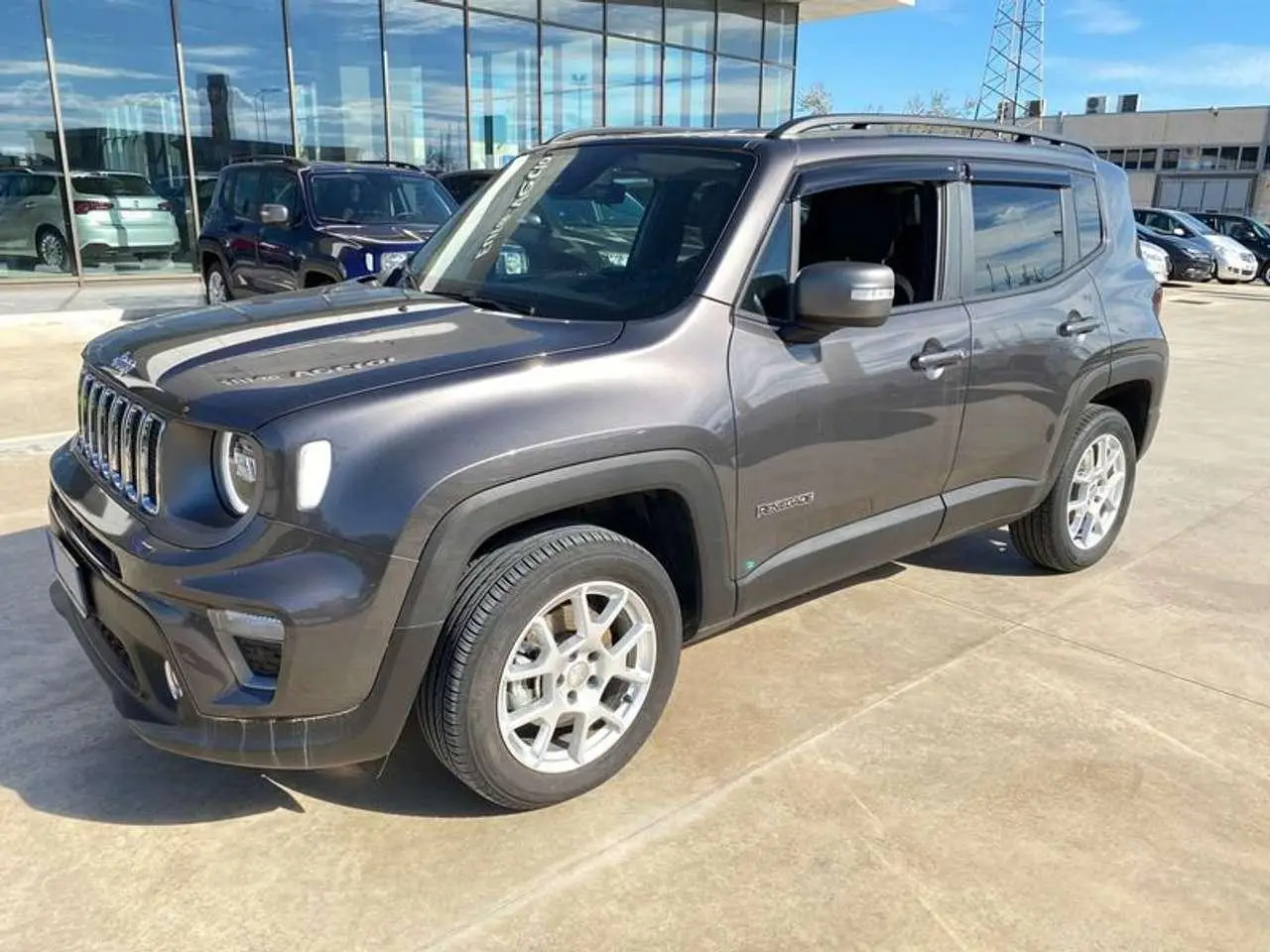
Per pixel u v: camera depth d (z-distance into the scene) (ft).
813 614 13.62
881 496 11.50
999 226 12.75
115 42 44.80
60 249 45.19
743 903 8.12
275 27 48.70
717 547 9.86
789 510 10.44
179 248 48.52
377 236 29.78
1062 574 15.25
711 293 9.75
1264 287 74.59
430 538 7.91
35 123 43.65
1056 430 13.70
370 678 8.00
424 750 10.20
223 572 7.66
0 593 13.41
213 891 8.11
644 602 9.40
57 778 9.50
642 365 9.14
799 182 10.50
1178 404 28.84
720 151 10.84
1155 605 14.19
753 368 9.82
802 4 70.74
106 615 8.84
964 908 8.14
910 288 11.83
